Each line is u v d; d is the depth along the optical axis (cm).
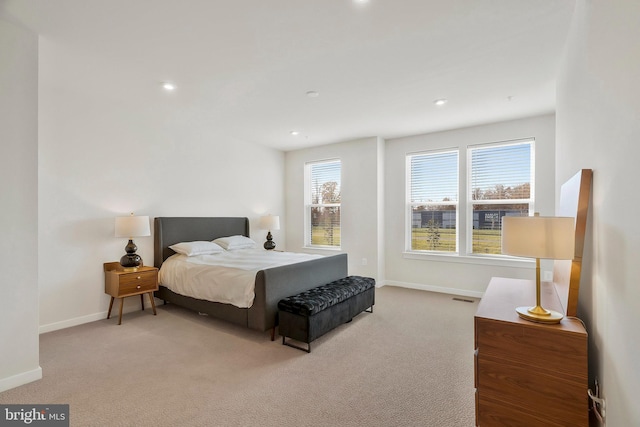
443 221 476
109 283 345
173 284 366
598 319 147
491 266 429
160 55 247
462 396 200
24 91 212
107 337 297
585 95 171
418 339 292
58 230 318
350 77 286
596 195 151
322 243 575
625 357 113
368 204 509
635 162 104
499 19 201
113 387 210
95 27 209
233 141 512
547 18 200
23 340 212
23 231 212
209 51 241
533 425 147
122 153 371
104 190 354
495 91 317
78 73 278
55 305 316
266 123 430
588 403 141
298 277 322
